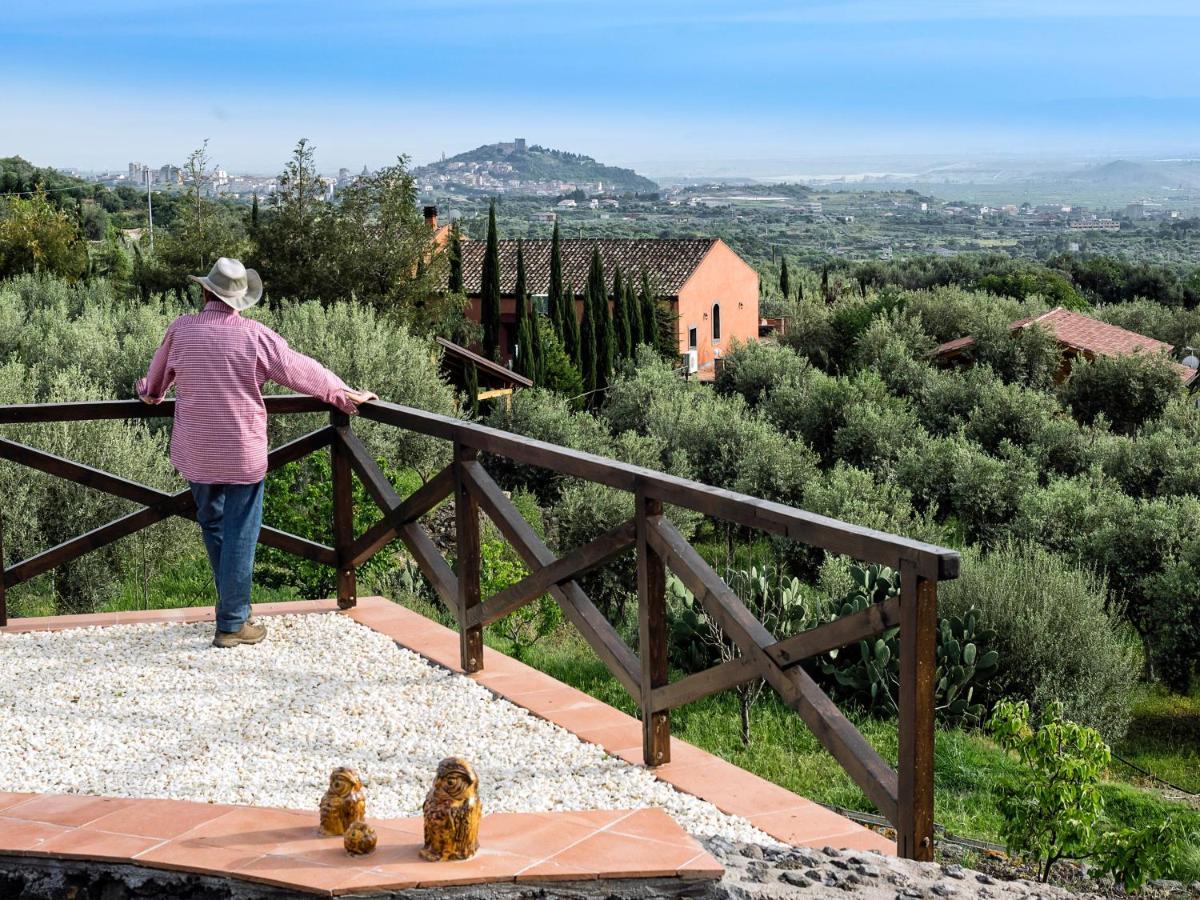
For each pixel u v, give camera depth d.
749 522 3.17
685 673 10.89
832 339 40.84
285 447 5.30
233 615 4.94
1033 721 11.91
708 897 2.41
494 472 21.58
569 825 2.70
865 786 2.94
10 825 2.68
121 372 16.41
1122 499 18.11
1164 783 11.62
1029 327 35.50
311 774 3.57
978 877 2.96
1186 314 47.66
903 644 2.75
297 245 33.03
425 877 2.32
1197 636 15.10
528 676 4.61
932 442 23.47
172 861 2.42
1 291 22.53
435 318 34.22
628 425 27.28
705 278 58.97
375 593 11.49
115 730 3.94
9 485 10.53
